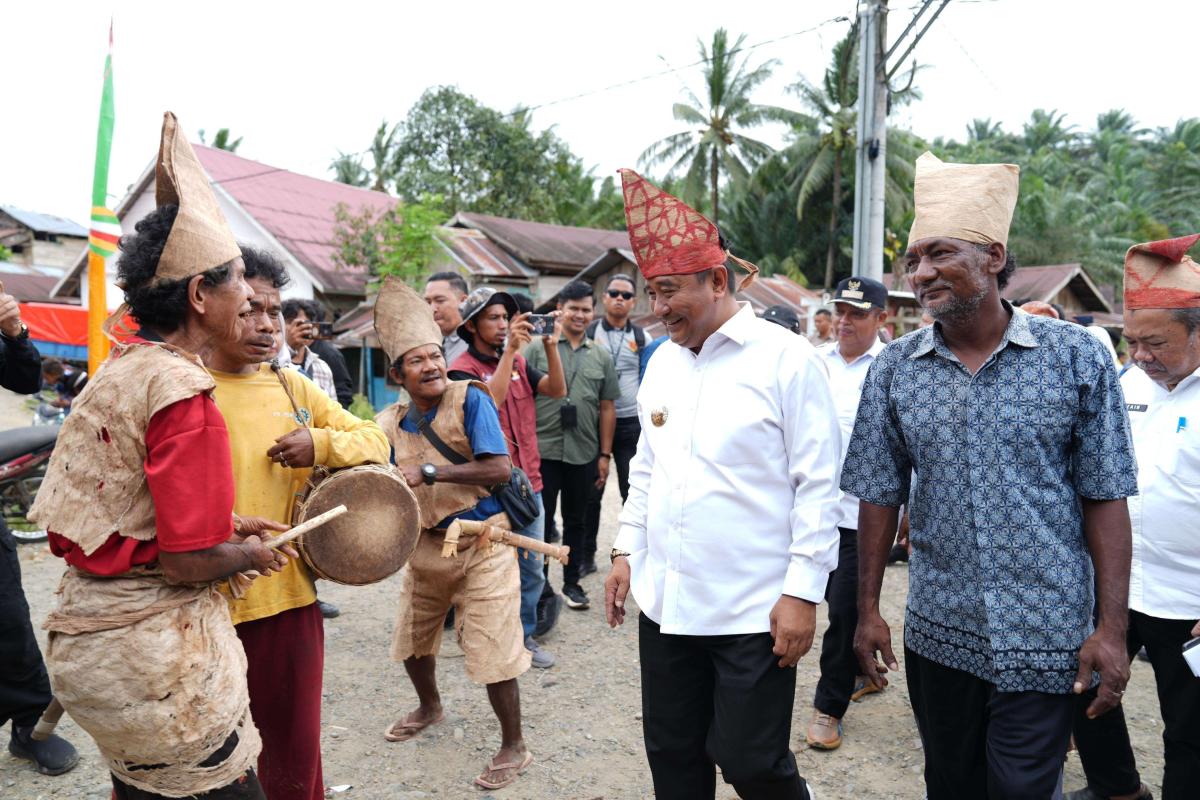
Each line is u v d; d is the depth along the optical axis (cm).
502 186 3050
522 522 369
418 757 375
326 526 261
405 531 277
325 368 575
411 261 1877
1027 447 218
